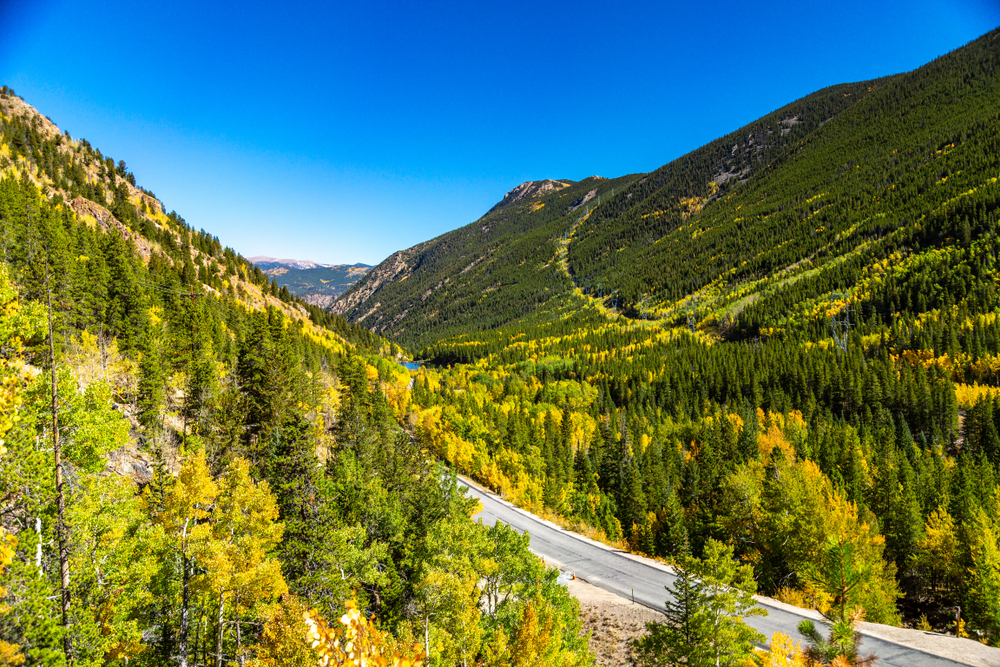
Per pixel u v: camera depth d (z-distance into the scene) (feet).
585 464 270.26
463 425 290.76
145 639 65.16
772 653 45.93
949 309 487.20
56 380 49.32
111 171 436.76
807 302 627.46
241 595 63.93
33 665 40.68
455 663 67.31
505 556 86.02
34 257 135.95
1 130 347.77
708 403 413.18
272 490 94.32
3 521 48.21
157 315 200.23
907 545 153.38
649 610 100.53
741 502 150.92
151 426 112.57
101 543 53.42
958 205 650.02
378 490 108.68
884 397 363.76
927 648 68.03
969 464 205.57
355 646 23.22
